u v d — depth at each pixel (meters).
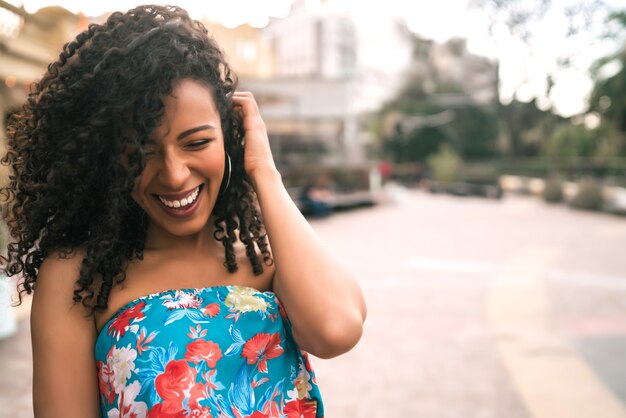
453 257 8.88
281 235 1.02
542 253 9.24
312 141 18.19
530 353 4.53
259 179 1.07
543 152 36.31
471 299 6.25
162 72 0.90
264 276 1.12
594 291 6.59
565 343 4.76
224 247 1.11
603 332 5.05
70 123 0.95
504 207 18.47
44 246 0.99
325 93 17.64
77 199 0.96
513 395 3.73
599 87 24.12
